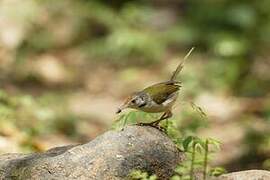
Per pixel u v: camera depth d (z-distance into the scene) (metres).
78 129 13.34
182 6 21.02
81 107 15.41
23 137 10.50
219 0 20.45
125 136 6.45
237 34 19.38
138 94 6.56
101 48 18.73
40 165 6.45
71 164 6.35
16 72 17.11
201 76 17.30
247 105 15.64
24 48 18.20
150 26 19.97
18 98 11.73
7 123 10.66
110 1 20.72
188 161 6.12
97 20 19.52
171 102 6.64
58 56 18.44
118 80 17.55
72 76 17.56
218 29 19.70
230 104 15.74
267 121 13.72
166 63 18.61
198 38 19.56
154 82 17.42
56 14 19.17
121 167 6.23
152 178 5.93
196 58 18.86
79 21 19.33
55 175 6.32
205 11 20.20
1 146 10.01
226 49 18.20
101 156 6.32
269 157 12.05
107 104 15.88
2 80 16.38
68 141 12.53
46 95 15.50
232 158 12.28
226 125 14.38
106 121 14.54
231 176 6.73
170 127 7.03
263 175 6.76
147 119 7.45
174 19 20.50
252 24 19.39
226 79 17.11
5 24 18.34
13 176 6.52
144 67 18.42
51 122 12.74
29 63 17.67
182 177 5.93
